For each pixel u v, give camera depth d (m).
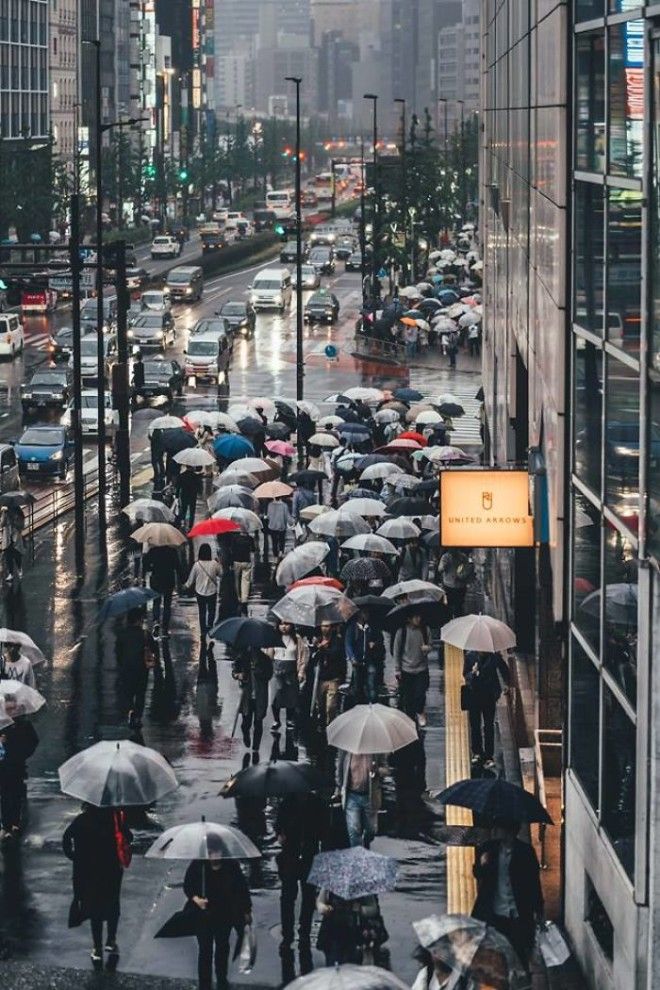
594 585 25.95
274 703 39.31
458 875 30.66
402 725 29.55
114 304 140.38
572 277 28.91
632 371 23.02
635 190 23.02
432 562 55.12
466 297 153.25
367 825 30.50
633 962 22.42
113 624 51.47
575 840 27.08
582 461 27.50
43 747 38.78
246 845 23.88
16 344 128.12
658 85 21.47
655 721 21.81
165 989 25.64
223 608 47.16
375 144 162.00
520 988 18.97
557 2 31.20
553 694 35.28
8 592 56.28
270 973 26.27
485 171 83.75
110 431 96.88
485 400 83.44
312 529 50.12
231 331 139.50
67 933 27.97
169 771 26.31
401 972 26.28
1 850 32.03
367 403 91.31
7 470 74.69
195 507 67.00
